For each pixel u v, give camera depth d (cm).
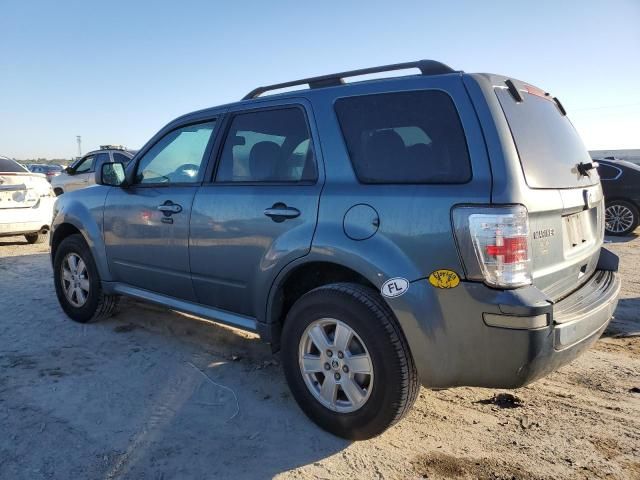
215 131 385
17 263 812
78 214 477
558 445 298
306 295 309
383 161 292
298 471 274
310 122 326
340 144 311
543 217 271
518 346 245
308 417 318
